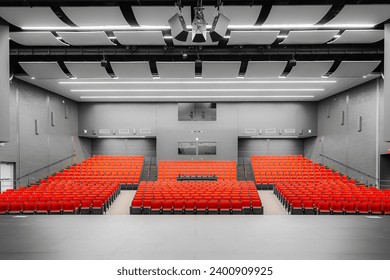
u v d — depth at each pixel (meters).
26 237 7.71
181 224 9.34
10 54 13.01
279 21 10.18
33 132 18.33
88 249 6.64
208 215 11.09
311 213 12.34
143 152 24.59
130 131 23.19
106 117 23.30
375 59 13.85
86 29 11.12
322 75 15.20
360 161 18.52
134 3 9.18
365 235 7.90
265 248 6.71
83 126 23.30
